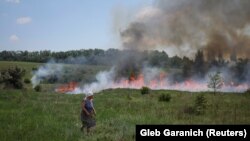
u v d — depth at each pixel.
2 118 16.73
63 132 13.28
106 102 28.11
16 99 28.30
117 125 15.02
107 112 20.48
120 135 12.59
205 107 23.42
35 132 13.05
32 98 30.52
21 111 19.94
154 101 30.19
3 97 29.33
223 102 29.25
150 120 16.73
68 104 25.41
